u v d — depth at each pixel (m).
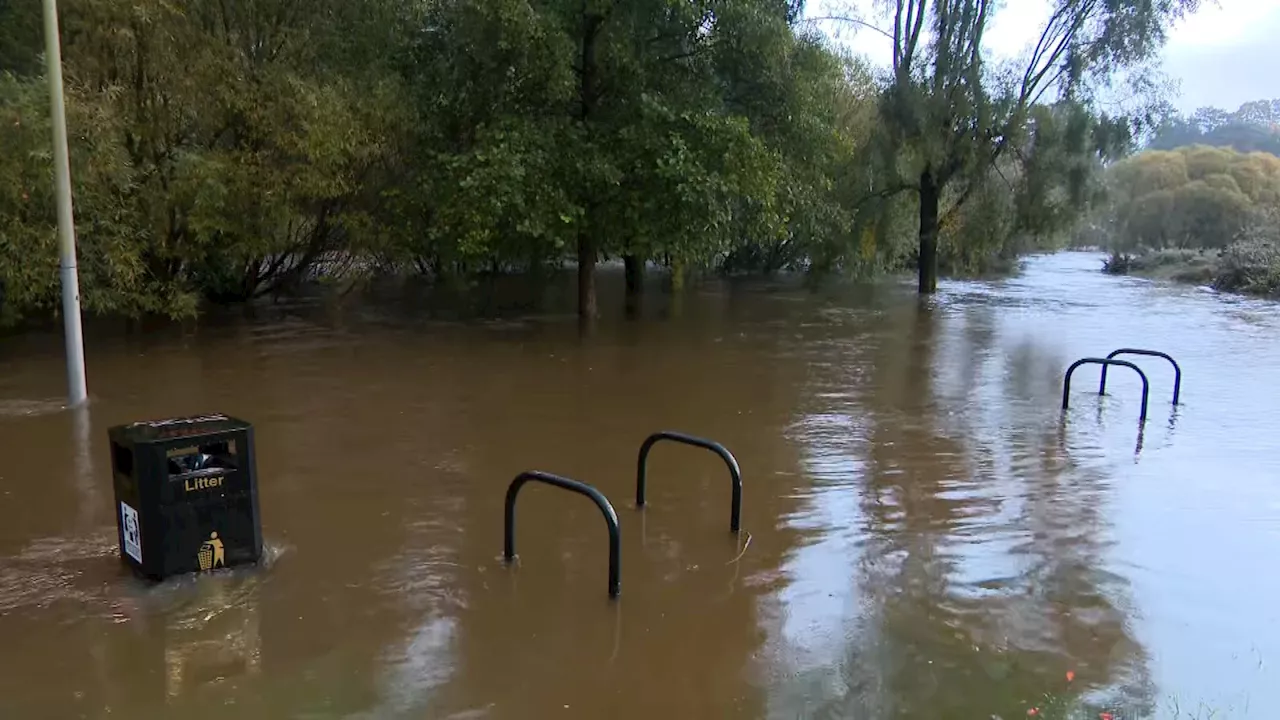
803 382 11.48
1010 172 23.00
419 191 14.59
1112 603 5.09
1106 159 22.19
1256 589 5.30
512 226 14.06
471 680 4.11
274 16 13.96
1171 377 12.22
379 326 15.39
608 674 4.20
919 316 19.03
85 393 9.41
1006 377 12.10
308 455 7.66
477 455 7.76
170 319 15.12
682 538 5.91
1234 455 8.22
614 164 13.77
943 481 7.30
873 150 22.53
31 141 10.16
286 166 13.38
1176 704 4.05
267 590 4.96
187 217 12.87
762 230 15.41
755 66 15.11
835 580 5.32
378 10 14.69
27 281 11.10
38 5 12.03
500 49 13.73
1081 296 24.16
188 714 3.80
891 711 3.95
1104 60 21.69
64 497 6.39
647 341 14.56
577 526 6.08
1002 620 4.85
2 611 4.60
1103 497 6.97
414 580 5.14
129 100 12.25
